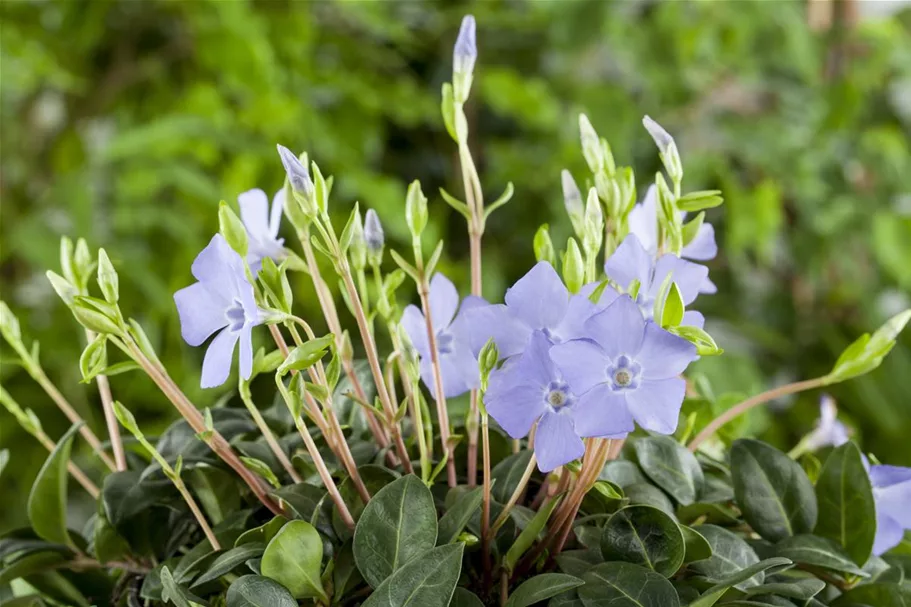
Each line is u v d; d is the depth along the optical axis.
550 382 0.37
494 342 0.37
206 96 0.94
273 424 0.45
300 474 0.43
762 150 1.05
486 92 0.97
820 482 0.42
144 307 0.92
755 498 0.42
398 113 0.99
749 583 0.38
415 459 0.44
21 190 1.00
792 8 1.06
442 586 0.36
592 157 0.40
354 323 0.73
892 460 1.11
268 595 0.37
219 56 0.90
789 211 1.17
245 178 0.90
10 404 0.44
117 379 0.93
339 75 0.96
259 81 0.90
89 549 0.45
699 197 0.40
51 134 1.02
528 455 0.42
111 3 0.93
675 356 0.35
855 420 1.13
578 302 0.38
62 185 0.90
